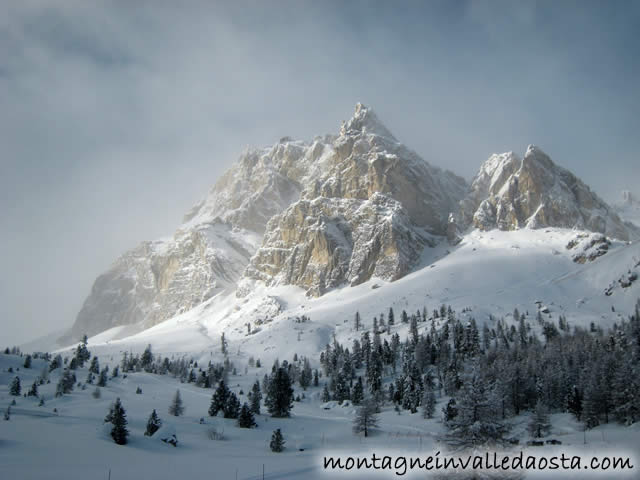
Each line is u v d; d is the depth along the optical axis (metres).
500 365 157.88
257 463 92.88
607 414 122.62
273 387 152.62
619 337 193.38
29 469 77.50
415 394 172.88
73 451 90.75
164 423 117.75
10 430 102.94
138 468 83.56
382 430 133.62
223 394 145.25
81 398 162.75
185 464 88.94
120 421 103.81
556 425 127.44
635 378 119.62
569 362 171.12
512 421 127.00
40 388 178.75
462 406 53.78
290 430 132.12
